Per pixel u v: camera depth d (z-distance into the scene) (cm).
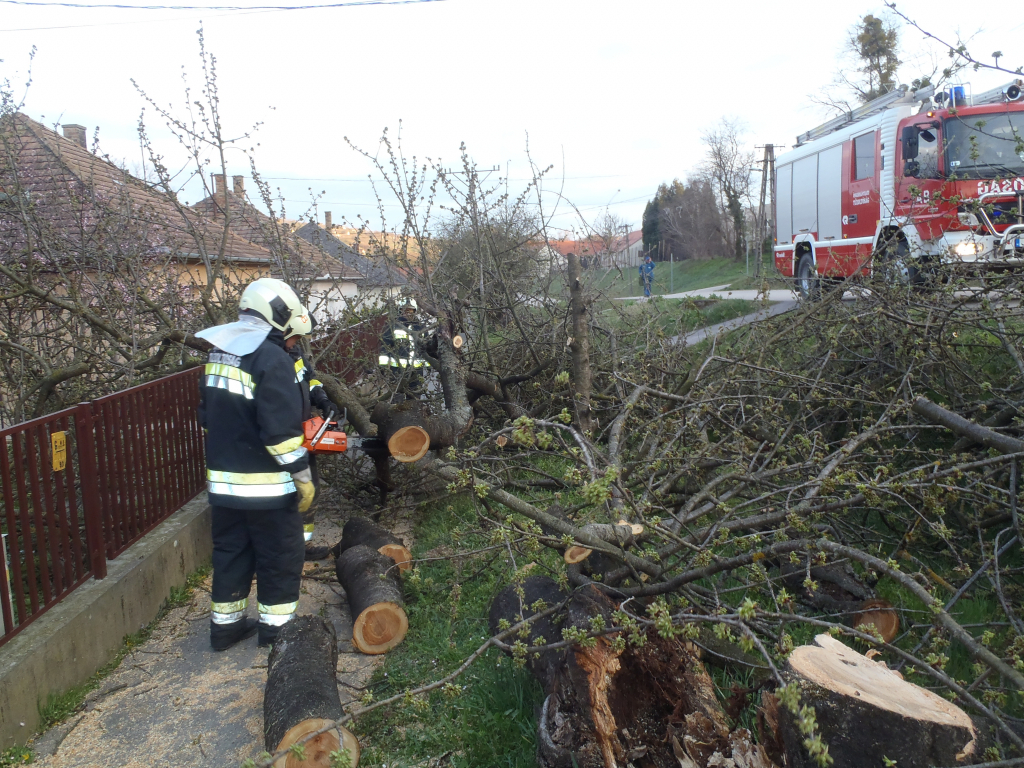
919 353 495
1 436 324
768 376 550
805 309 606
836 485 312
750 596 387
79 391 595
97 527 387
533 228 722
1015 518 335
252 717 328
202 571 495
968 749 197
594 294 710
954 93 925
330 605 448
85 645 355
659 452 427
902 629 343
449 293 629
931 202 636
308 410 410
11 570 332
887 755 201
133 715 331
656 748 253
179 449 508
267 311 381
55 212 641
